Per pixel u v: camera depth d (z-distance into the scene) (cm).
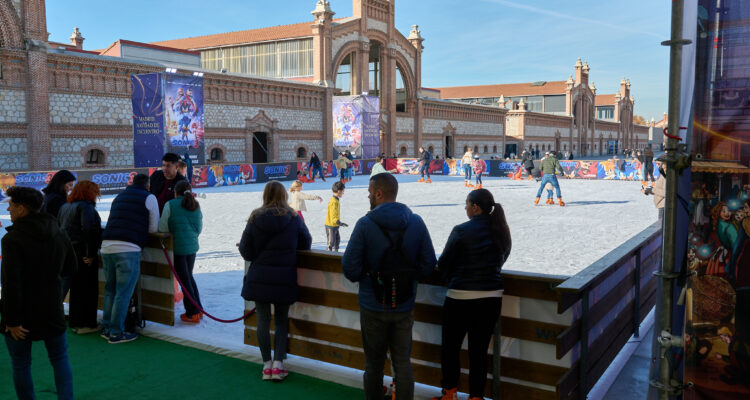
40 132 2322
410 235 356
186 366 486
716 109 273
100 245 567
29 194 361
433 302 410
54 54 2361
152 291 590
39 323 362
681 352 308
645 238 553
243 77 3216
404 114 4544
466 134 5362
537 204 1803
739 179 270
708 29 272
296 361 485
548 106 8025
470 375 370
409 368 371
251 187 2658
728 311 277
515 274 374
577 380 381
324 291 461
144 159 2525
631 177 3075
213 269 873
